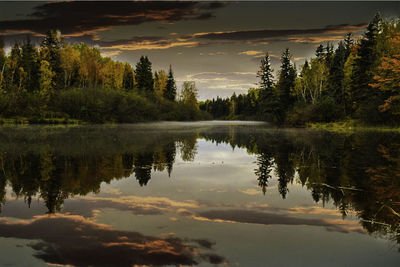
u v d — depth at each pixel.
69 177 7.25
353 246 3.29
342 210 4.66
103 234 3.62
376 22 38.78
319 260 2.96
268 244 3.35
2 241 3.40
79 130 29.39
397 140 17.97
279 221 4.14
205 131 30.78
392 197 5.39
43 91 50.09
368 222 4.08
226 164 9.59
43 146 14.30
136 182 6.80
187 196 5.56
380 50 37.47
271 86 60.81
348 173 7.82
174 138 20.80
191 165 9.37
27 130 27.98
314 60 52.41
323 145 15.41
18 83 54.03
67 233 3.64
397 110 29.06
